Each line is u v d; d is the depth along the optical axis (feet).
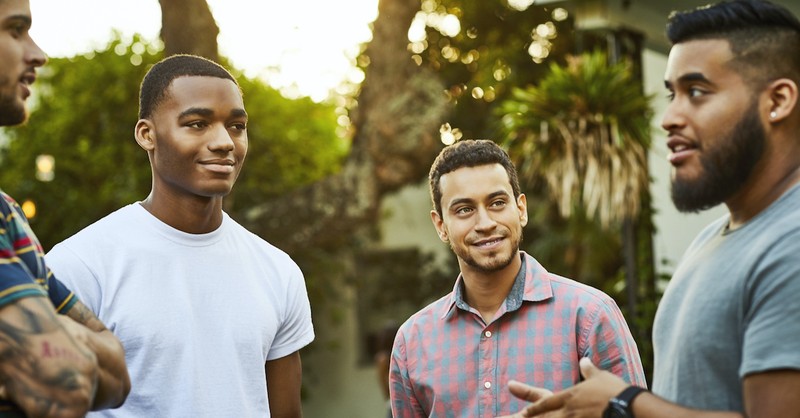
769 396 6.12
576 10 22.06
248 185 36.01
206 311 9.86
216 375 9.75
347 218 30.35
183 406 9.55
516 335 9.63
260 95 38.09
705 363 6.63
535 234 35.50
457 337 9.85
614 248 30.96
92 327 7.39
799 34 6.61
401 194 39.27
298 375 10.74
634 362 9.45
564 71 22.36
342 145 41.52
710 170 6.64
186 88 9.68
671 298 7.11
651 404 6.57
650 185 22.76
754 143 6.57
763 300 6.28
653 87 25.71
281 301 10.44
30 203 37.58
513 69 37.27
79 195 37.37
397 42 29.63
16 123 6.89
